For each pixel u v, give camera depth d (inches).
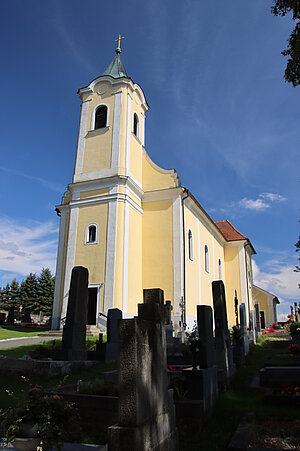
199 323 297.9
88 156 909.8
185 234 911.0
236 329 494.9
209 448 203.8
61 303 867.4
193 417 233.6
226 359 358.6
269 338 833.5
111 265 790.5
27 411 182.9
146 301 212.4
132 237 855.1
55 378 350.0
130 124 930.7
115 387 241.9
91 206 860.6
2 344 564.4
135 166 928.3
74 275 427.8
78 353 403.5
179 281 836.0
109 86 949.8
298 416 249.3
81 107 971.3
